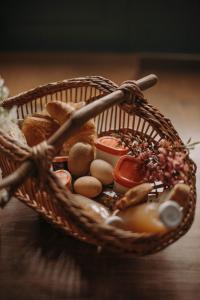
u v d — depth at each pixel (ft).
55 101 3.05
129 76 6.96
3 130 2.63
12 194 2.11
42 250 2.65
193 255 2.66
